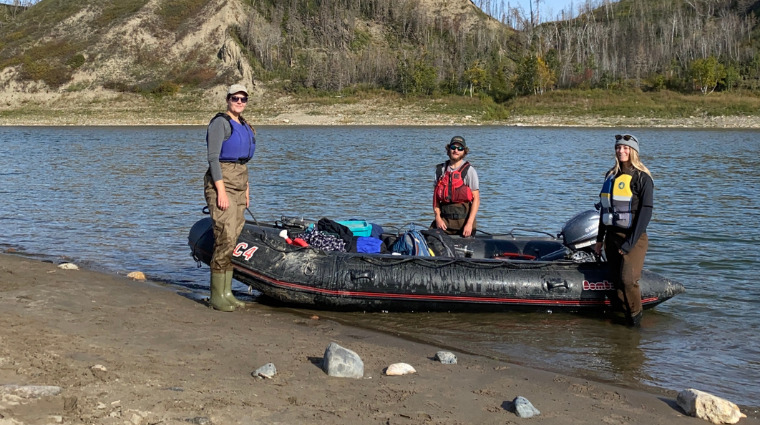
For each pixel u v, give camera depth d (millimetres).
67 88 73000
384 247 8359
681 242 11516
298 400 4582
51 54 78125
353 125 58562
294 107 66938
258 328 6520
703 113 60312
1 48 80812
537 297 7590
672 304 8062
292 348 5855
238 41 80438
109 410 4137
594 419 4629
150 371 4977
